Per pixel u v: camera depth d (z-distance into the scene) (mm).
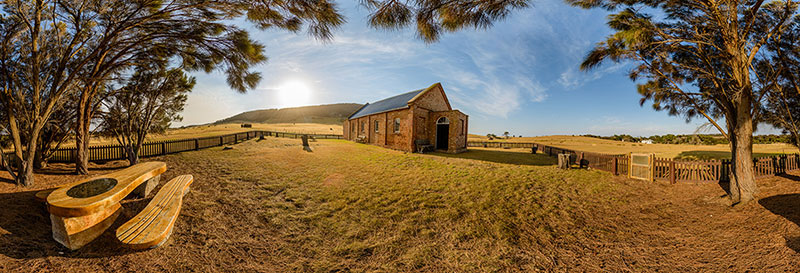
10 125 6738
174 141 14523
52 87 7023
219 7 5227
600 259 4582
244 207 6555
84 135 9023
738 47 6828
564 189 8805
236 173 9945
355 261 4414
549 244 5145
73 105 9945
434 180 9961
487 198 7793
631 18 7184
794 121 8805
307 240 5148
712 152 22094
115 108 10750
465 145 22984
